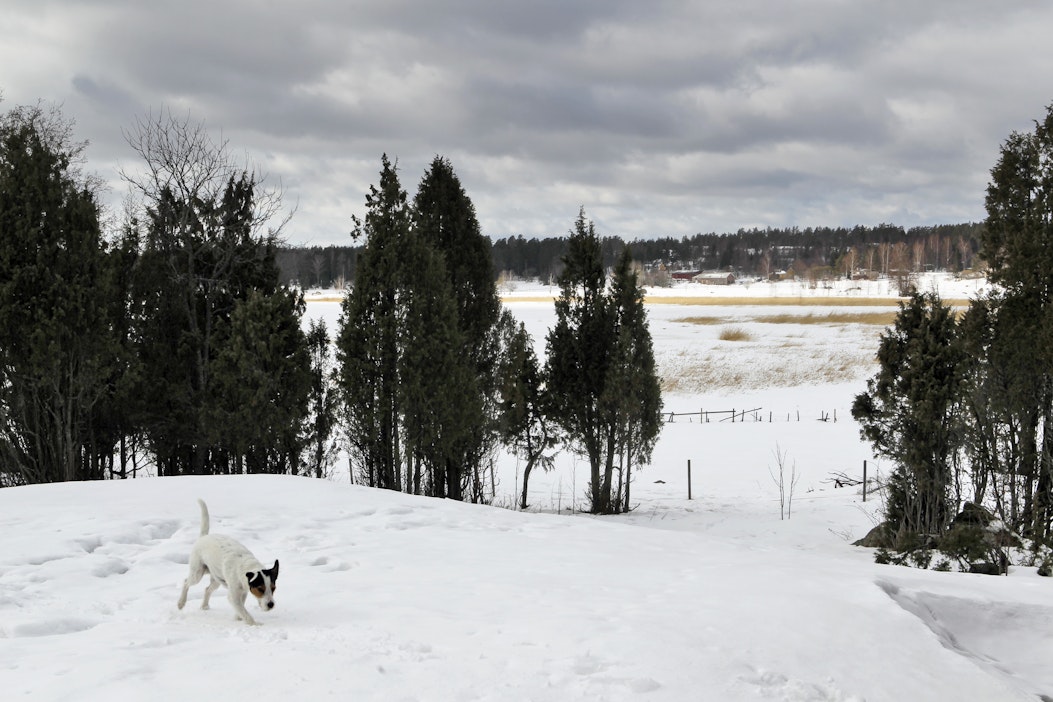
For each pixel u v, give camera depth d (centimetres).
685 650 744
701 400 6266
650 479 3712
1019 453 2289
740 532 2512
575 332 3123
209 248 2942
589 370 3052
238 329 2630
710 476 3728
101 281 2494
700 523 2678
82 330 2438
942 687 747
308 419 2794
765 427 5066
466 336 2977
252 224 3014
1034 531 1989
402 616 848
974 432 2216
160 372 2758
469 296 3152
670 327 9219
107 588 1011
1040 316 2253
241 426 2559
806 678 718
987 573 1720
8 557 1134
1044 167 2372
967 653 936
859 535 2445
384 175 2702
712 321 9712
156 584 1034
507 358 3162
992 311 2411
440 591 982
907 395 2252
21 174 2409
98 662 660
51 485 1809
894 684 735
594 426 3089
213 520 1484
